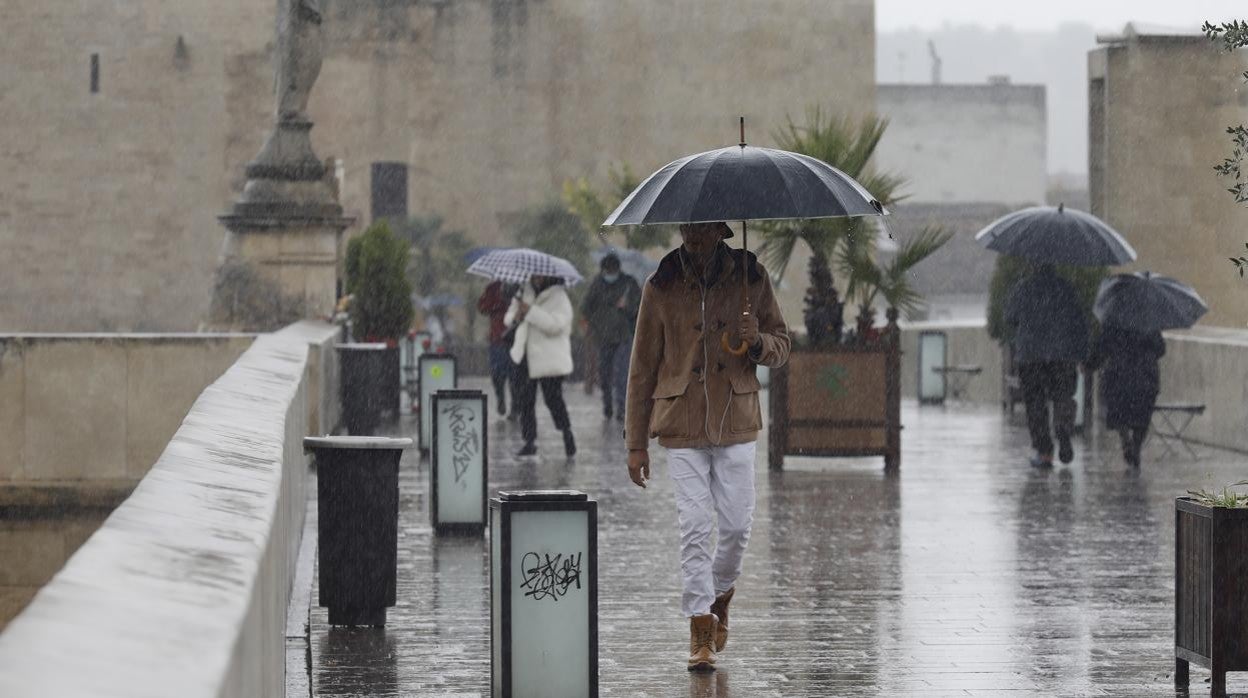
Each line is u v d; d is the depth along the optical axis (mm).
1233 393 46656
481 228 141625
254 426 15281
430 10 140750
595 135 143250
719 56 144625
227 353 42250
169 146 134875
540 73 142125
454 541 30031
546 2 142000
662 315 19016
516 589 17016
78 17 133750
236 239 63188
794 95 145375
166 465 11383
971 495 36875
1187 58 56781
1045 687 18594
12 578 42125
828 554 28469
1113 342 42281
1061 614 23047
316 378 40438
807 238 43562
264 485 11352
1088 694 18281
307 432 35312
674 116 144000
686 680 18984
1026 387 42469
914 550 28906
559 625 17078
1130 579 25969
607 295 58562
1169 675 19234
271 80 135000
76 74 134000
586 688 17094
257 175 63375
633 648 20781
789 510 34312
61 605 6352
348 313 60781
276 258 62938
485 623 22297
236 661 6777
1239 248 56938
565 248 125562
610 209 110312
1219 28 22203
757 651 20562
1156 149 57000
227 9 134375
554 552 17062
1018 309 42188
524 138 142125
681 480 19016
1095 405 56500
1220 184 56938
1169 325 41531
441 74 141000
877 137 44938
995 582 25672
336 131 139750
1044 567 27109
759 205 18656
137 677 5496
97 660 5594
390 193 140500
